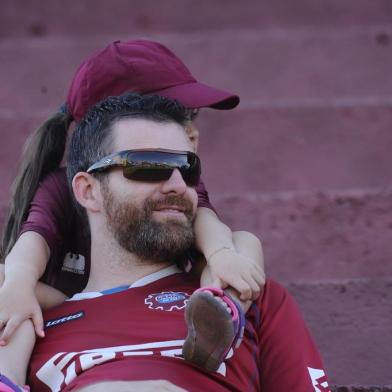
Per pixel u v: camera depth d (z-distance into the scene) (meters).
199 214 9.63
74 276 9.95
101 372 8.36
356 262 13.38
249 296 8.75
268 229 13.73
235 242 9.48
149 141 9.16
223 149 15.91
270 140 15.95
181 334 8.66
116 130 9.27
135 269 9.30
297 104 16.12
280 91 18.08
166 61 10.28
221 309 7.98
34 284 9.20
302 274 13.25
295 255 13.45
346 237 13.59
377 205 13.74
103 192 9.27
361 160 15.88
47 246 9.60
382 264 13.31
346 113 16.08
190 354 8.27
